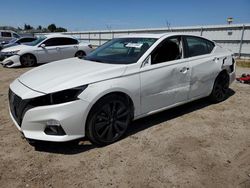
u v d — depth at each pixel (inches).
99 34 1095.0
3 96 216.8
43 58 426.6
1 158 114.5
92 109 117.6
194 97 173.2
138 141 132.6
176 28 769.6
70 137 113.9
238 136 141.3
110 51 161.5
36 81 122.1
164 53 150.2
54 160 113.7
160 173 104.9
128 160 114.2
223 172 106.3
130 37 171.9
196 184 98.3
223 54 194.4
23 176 101.8
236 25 635.5
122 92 126.5
